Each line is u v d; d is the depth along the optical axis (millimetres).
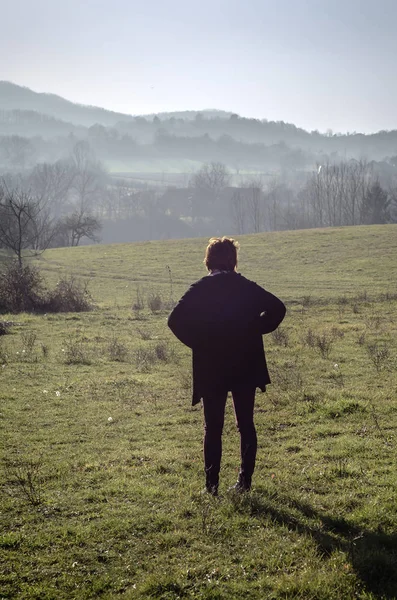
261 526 4352
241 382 4883
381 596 3436
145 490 5094
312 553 3938
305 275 37094
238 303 4871
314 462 5828
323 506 4730
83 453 6375
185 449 6441
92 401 8922
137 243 58938
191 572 3732
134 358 12836
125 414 8102
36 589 3572
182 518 4508
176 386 9875
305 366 11375
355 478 5297
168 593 3516
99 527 4395
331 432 6926
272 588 3566
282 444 6512
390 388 9227
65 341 15289
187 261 45875
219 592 3504
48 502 4895
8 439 6930
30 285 24156
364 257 42188
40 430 7332
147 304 26516
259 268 40594
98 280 38625
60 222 78500
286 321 19422
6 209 40844
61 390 9695
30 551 4055
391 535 4133
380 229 55000
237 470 5629
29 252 54594
